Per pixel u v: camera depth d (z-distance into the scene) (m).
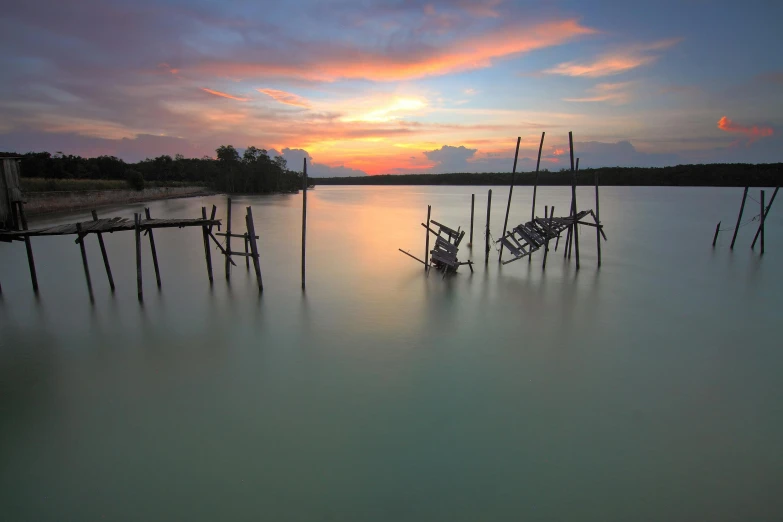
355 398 9.41
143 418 8.68
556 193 107.19
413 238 30.62
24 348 11.74
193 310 14.66
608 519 6.41
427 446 7.88
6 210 17.06
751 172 134.00
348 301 15.81
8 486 6.93
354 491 6.82
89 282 15.54
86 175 67.38
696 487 7.04
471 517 6.38
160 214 43.09
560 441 8.09
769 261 23.36
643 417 8.90
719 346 12.40
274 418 8.68
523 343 12.44
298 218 43.69
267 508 6.51
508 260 22.22
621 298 16.67
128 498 6.70
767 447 8.04
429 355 11.56
